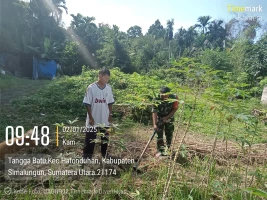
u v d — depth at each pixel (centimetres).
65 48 3094
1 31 2238
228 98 250
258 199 270
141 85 798
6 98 1048
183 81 261
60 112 778
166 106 414
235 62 1691
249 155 425
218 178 322
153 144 493
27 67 2764
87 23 3731
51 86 1123
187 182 313
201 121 652
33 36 3095
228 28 2633
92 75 1316
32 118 667
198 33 4206
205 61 1723
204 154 427
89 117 375
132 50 3538
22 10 2570
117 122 673
